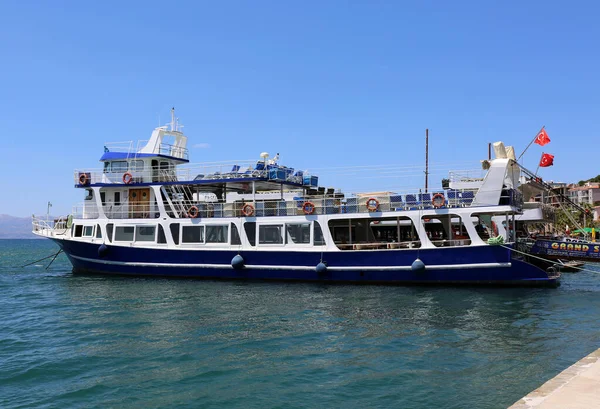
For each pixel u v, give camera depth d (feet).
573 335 56.65
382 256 94.68
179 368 46.52
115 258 113.80
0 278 124.16
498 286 89.97
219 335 58.90
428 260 92.12
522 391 38.73
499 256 88.79
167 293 90.53
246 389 40.73
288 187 127.75
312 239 99.50
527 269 88.99
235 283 101.30
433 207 93.56
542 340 54.49
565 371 32.30
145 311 74.23
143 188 117.19
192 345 54.49
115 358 50.06
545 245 97.91
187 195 118.93
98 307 78.69
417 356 49.19
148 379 43.55
